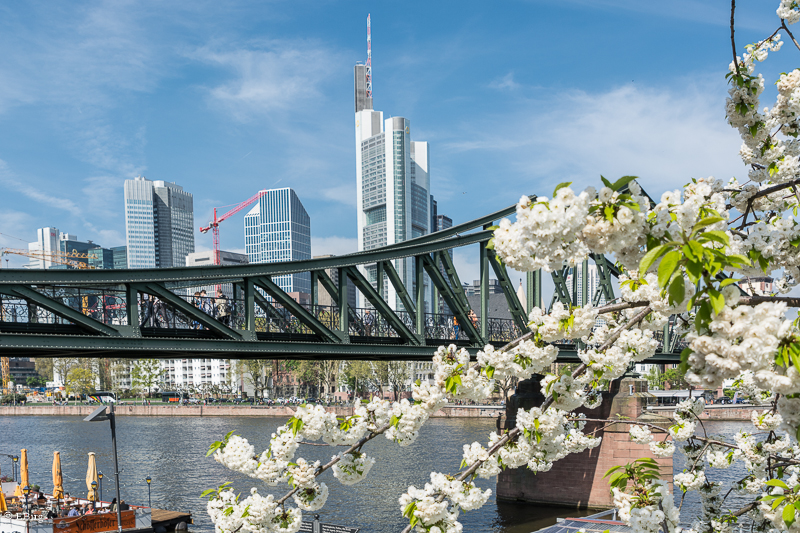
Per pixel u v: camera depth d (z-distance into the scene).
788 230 5.35
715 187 6.89
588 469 38.41
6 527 29.44
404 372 129.12
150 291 24.05
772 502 5.30
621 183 4.19
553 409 6.13
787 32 6.68
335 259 29.03
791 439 8.46
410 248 31.94
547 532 22.11
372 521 37.19
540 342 5.84
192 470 57.25
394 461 57.22
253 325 26.08
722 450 8.97
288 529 6.22
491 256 35.12
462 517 37.12
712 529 8.20
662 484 5.91
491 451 6.11
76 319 22.12
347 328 28.80
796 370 3.76
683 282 3.82
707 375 3.83
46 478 54.91
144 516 32.03
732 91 6.89
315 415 6.21
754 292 7.56
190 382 183.75
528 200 4.26
